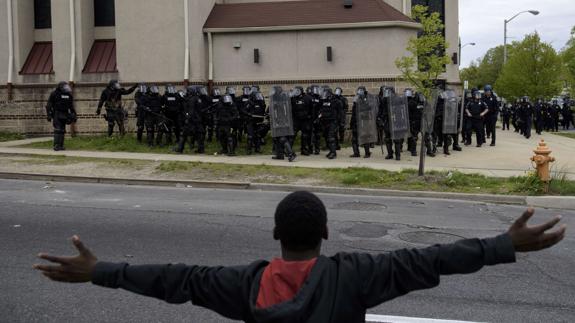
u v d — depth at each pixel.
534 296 6.09
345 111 19.80
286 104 16.92
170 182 13.80
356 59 22.03
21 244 7.95
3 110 23.56
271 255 7.50
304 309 2.04
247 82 22.44
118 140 20.11
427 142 18.05
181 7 22.12
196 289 2.32
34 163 16.20
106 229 8.87
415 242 8.28
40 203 10.98
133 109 22.55
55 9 23.08
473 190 12.73
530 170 15.12
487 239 2.23
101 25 24.42
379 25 21.66
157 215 9.95
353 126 17.84
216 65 22.62
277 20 22.44
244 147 19.69
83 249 2.38
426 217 10.20
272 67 22.42
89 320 5.31
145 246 7.89
